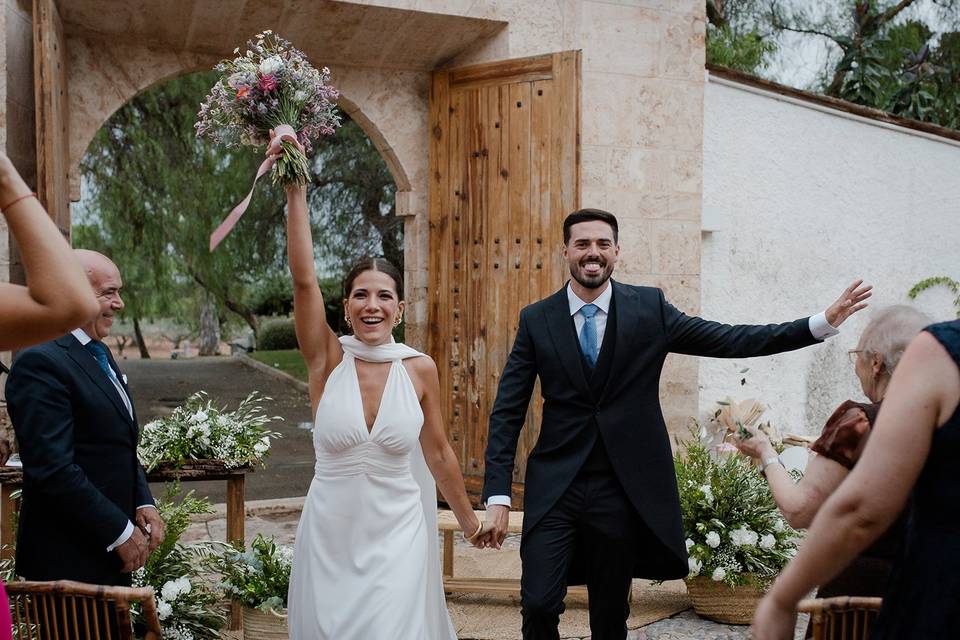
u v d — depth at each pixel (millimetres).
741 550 4832
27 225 1658
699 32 7918
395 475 3229
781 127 8703
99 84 7289
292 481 9047
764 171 8625
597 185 7637
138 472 3602
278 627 4188
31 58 6516
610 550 3609
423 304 8164
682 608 5164
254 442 4824
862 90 11312
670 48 7824
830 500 1741
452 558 5469
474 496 7480
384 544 3162
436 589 3471
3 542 4691
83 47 7219
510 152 7340
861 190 9133
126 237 14977
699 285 7988
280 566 4281
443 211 7750
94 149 13688
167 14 6910
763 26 14516
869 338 2656
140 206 14438
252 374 20797
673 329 3738
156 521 3545
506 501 3719
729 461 5145
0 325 1646
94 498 3115
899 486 1677
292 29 7262
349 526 3172
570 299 3812
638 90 7738
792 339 3617
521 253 7277
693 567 4777
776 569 4879
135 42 7371
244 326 29344
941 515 1722
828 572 1742
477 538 3678
